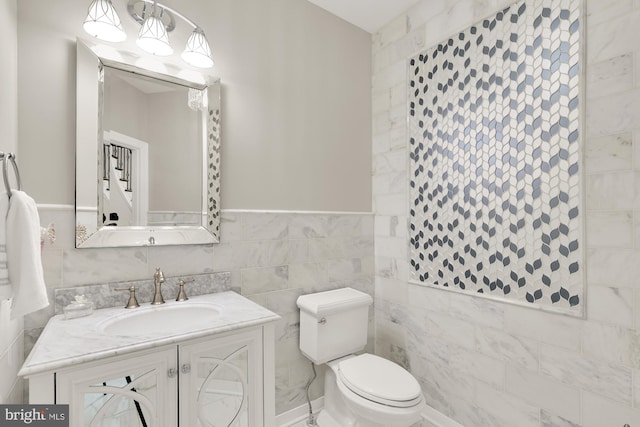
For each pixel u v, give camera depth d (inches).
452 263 74.9
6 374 40.3
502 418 65.0
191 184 64.9
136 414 41.3
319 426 76.1
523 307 61.8
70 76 53.6
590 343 53.2
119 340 41.6
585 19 53.7
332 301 75.0
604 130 51.7
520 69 62.4
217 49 68.9
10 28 45.2
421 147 82.1
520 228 62.5
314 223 83.0
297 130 80.7
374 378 62.1
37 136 50.6
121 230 57.1
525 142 61.7
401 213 87.2
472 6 70.7
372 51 95.0
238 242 70.8
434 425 76.3
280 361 76.9
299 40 81.4
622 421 49.7
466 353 71.8
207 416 47.1
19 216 35.9
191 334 44.7
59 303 51.2
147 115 60.8
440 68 77.5
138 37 56.1
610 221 51.1
